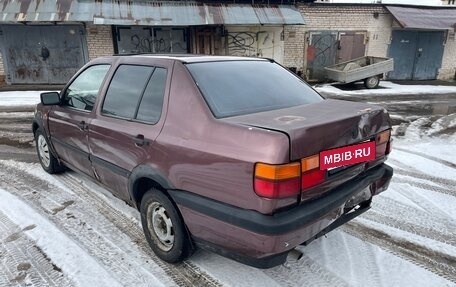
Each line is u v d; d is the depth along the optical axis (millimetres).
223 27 14477
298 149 1959
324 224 2223
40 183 4340
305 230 2064
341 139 2225
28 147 6000
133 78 2959
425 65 16984
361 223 3361
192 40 14508
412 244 3008
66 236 3143
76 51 13547
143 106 2787
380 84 15250
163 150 2471
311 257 2811
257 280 2545
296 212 2037
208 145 2207
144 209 2814
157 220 2754
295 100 2824
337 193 2303
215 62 2863
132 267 2713
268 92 2771
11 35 13242
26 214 3539
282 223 1949
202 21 12922
